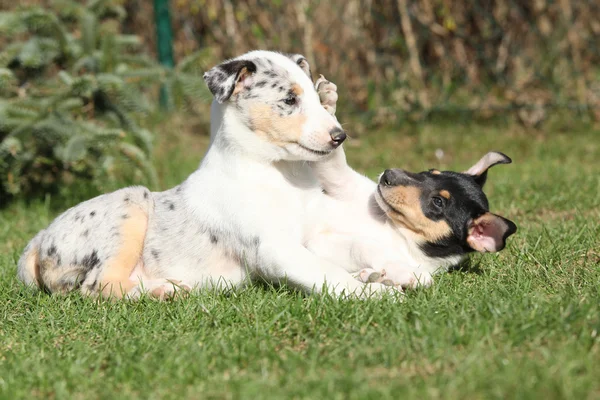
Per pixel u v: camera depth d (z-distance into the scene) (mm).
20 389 4379
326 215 6656
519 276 5953
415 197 6418
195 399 4137
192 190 6352
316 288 5738
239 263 6219
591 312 4871
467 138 13141
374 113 13961
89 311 5711
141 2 14562
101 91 9531
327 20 13875
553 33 14180
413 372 4324
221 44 14367
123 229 6184
